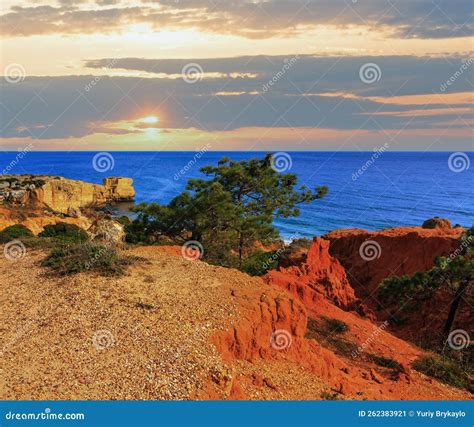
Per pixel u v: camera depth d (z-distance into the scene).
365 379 17.09
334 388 14.48
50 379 11.23
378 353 20.47
